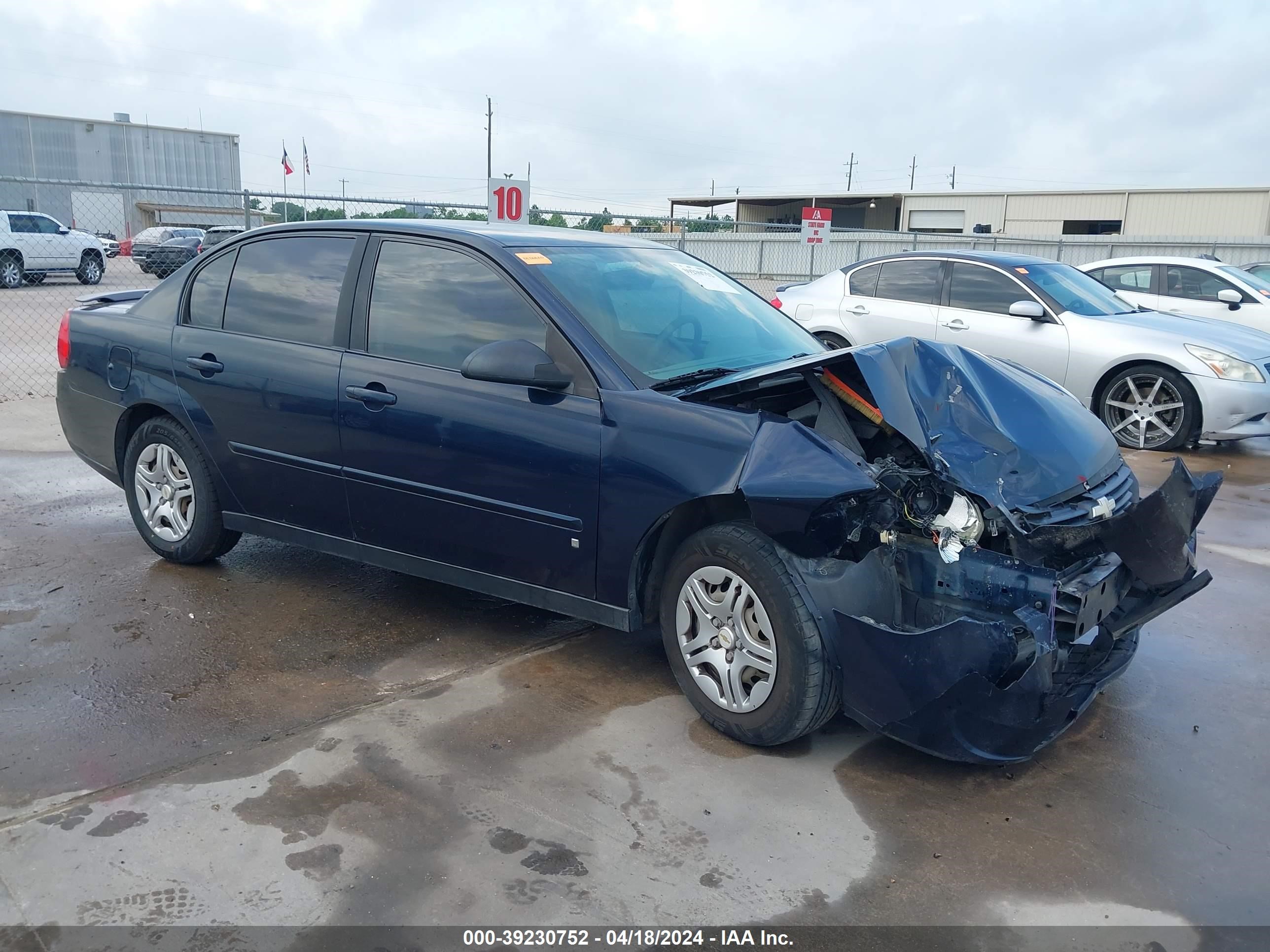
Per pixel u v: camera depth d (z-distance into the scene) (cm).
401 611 453
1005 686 291
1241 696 385
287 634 424
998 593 309
